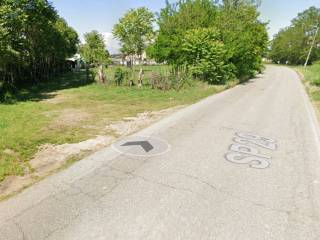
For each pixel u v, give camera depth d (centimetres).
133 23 3406
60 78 2670
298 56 7312
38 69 2323
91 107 1084
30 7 1462
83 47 4278
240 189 421
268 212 359
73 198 379
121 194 395
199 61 1789
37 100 1262
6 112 932
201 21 1995
